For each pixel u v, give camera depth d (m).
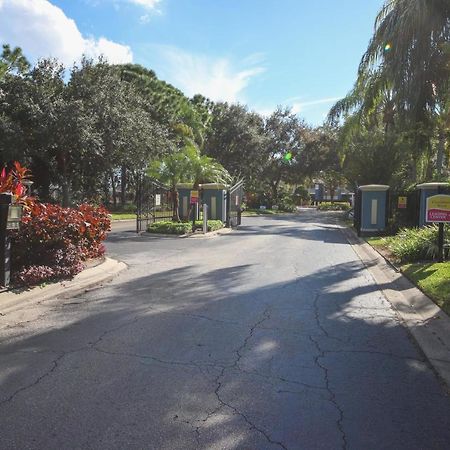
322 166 56.88
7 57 26.64
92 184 32.78
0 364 4.55
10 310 6.56
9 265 7.41
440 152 19.31
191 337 5.50
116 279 9.20
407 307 7.16
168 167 23.23
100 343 5.22
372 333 5.81
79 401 3.77
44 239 8.28
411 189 20.33
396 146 25.95
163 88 41.25
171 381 4.19
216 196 24.58
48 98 25.38
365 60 15.33
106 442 3.17
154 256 12.70
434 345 5.32
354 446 3.18
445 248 11.11
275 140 58.38
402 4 13.16
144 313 6.57
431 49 12.38
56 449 3.08
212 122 51.28
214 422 3.46
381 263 11.84
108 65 29.23
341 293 8.16
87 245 10.15
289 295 7.93
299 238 19.05
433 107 13.67
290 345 5.29
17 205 7.36
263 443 3.19
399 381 4.32
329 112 21.92
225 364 4.64
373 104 16.34
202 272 10.13
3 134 23.95
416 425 3.49
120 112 28.28
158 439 3.21
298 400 3.87
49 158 28.08
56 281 8.16
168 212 26.41
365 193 20.28
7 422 3.42
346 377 4.39
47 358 4.73
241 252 13.84
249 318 6.40
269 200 57.06
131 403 3.74
